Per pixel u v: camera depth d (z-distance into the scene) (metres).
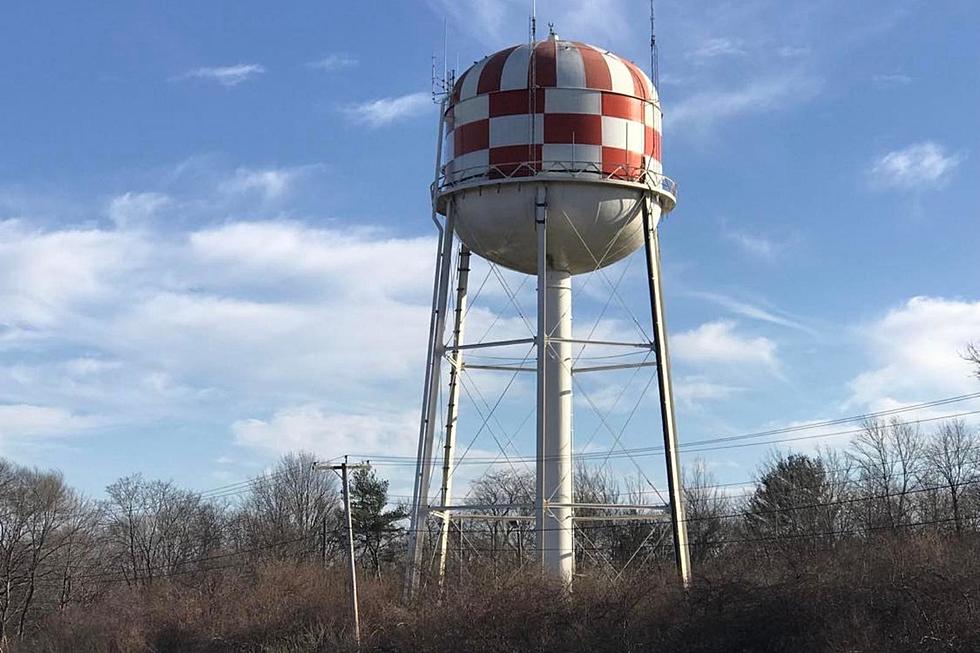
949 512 59.09
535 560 40.69
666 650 36.31
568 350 37.69
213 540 82.25
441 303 37.91
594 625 37.56
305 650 43.50
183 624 51.53
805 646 34.31
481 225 36.81
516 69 36.47
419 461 38.38
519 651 37.47
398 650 39.66
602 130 36.25
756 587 37.09
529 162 35.94
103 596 66.75
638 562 56.34
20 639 65.06
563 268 38.19
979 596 33.44
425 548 46.03
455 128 37.34
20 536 73.81
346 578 51.59
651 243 36.88
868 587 35.66
